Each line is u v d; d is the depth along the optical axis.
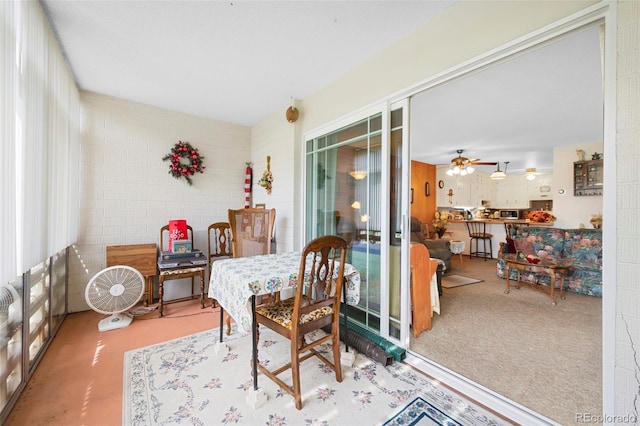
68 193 2.45
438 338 2.39
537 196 7.80
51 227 1.97
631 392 1.13
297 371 1.57
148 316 2.91
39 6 1.70
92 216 3.06
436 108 3.17
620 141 1.17
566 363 2.00
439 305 3.03
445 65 1.82
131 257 3.08
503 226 6.30
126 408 1.55
